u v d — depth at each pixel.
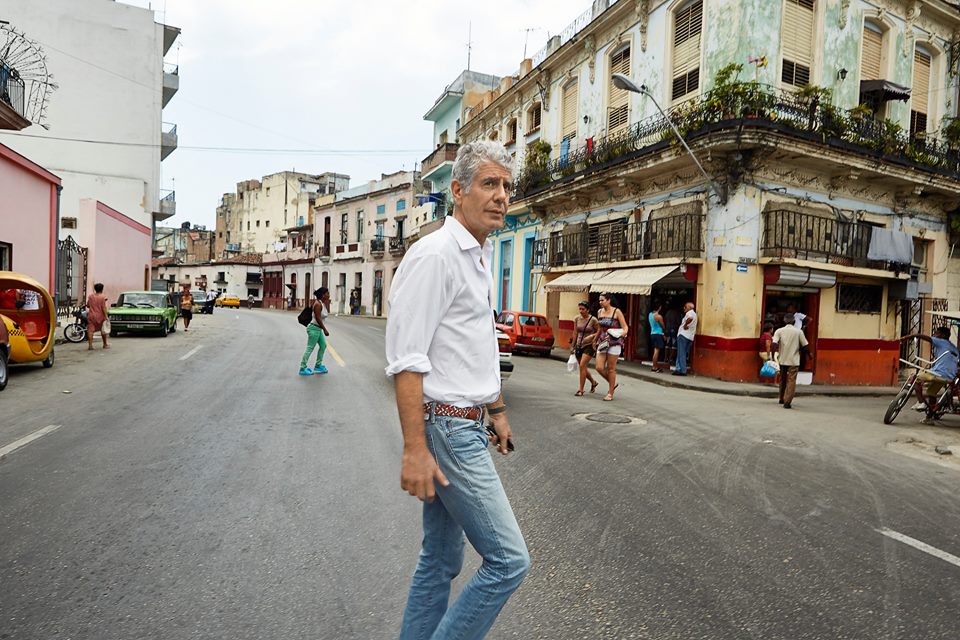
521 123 24.91
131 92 33.53
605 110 18.70
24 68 29.16
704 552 3.62
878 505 4.71
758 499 4.71
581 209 19.64
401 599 2.93
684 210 14.71
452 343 1.87
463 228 1.93
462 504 1.84
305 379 10.37
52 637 2.52
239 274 64.25
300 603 2.87
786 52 13.98
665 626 2.75
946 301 17.42
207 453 5.43
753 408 10.16
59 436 5.91
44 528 3.65
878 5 15.47
